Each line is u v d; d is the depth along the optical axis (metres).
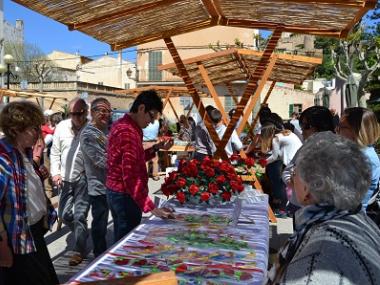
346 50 17.52
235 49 6.96
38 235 2.79
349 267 1.17
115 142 3.42
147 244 2.66
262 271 2.19
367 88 18.38
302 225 1.37
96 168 4.45
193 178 3.79
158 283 1.69
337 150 1.38
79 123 4.90
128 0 3.30
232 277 2.10
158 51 35.75
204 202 3.78
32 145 2.65
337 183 1.33
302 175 1.40
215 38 33.38
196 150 7.13
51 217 2.93
